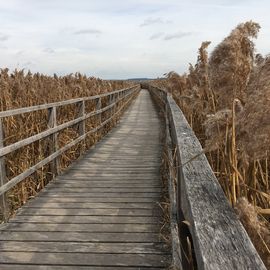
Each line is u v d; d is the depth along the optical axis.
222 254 1.24
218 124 2.31
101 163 8.12
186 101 8.52
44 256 3.77
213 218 1.55
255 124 1.79
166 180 6.08
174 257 2.73
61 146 7.79
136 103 30.73
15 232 4.38
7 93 7.09
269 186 2.39
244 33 2.55
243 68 2.49
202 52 5.66
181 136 3.70
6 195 4.72
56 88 10.23
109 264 3.60
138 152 9.37
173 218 3.46
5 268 3.53
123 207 5.20
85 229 4.44
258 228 1.56
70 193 5.91
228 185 2.29
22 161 5.97
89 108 11.93
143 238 4.16
